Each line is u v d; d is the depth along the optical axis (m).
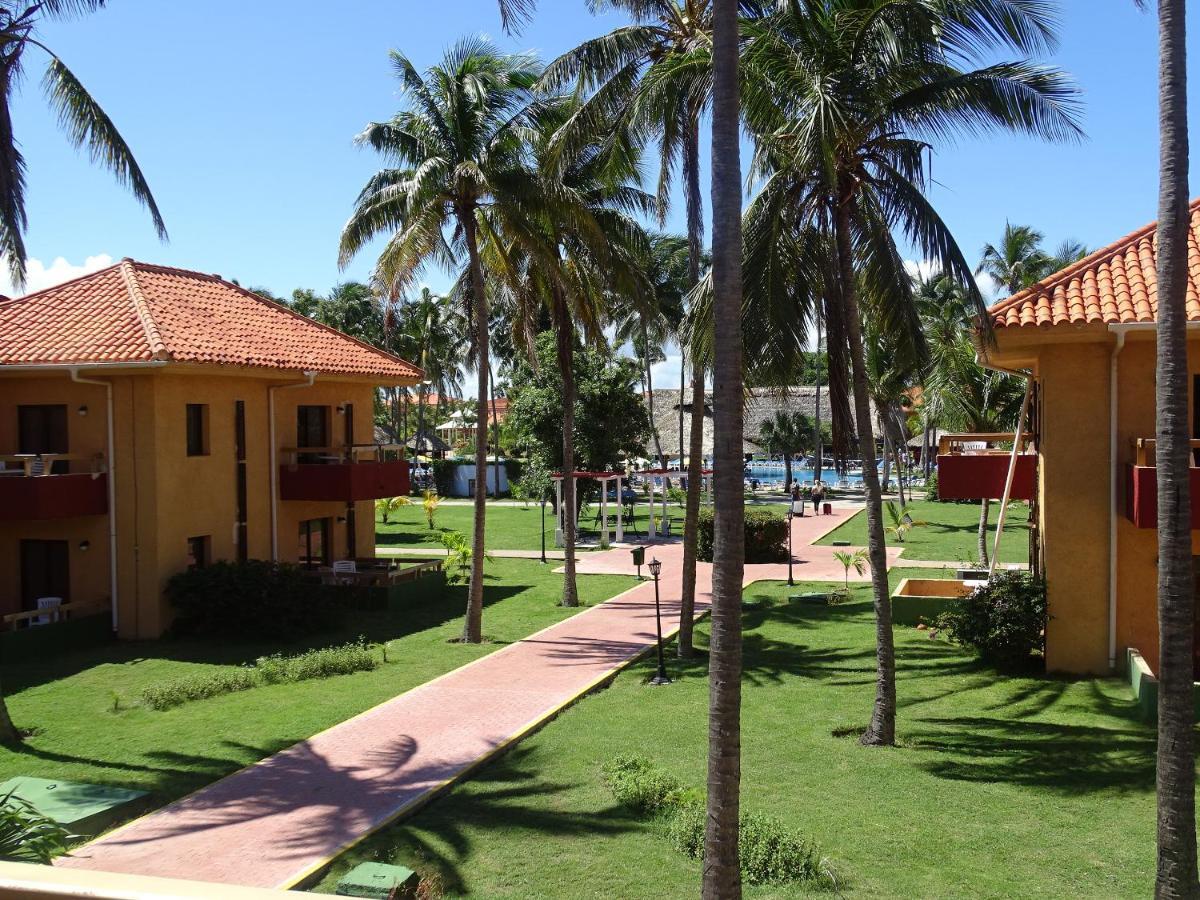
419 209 18.36
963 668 16.42
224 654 18.73
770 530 31.64
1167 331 7.55
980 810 10.09
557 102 19.61
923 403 29.56
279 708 14.75
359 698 15.27
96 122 14.12
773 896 8.12
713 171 7.19
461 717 14.02
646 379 53.03
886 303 13.09
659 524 44.03
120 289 22.64
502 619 22.44
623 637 20.11
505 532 41.47
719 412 7.10
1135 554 15.23
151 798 10.84
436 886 8.34
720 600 7.05
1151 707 12.96
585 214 18.77
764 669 16.92
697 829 9.20
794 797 10.55
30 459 19.11
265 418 23.11
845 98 11.91
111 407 20.09
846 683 15.82
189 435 21.00
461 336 67.69
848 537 38.47
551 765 11.87
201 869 8.89
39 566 21.11
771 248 12.09
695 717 13.95
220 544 21.64
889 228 12.73
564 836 9.53
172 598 20.03
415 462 63.25
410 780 11.25
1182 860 7.30
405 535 40.66
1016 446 17.17
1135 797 10.36
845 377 12.98
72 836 8.99
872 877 8.48
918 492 60.78
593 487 39.81
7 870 3.41
